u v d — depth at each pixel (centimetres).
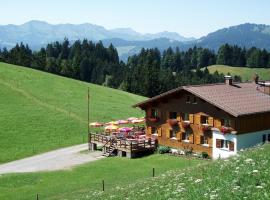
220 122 5316
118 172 4916
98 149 6488
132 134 6650
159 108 6112
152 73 16762
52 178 4834
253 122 5369
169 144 5972
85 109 9762
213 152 5409
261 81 6694
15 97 9731
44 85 11394
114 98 11806
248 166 1927
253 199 1380
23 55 18050
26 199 3944
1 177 4938
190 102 5672
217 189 1609
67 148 6756
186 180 2153
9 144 6856
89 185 4244
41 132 7638
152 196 1981
